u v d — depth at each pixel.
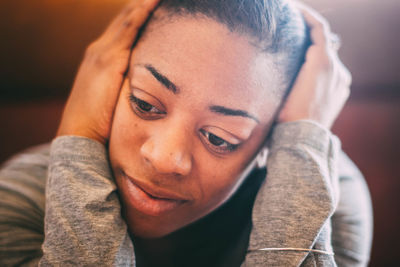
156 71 0.62
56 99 1.52
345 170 0.93
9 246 0.67
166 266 0.84
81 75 0.73
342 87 0.79
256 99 0.65
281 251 0.61
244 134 0.67
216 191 0.70
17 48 1.46
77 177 0.64
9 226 0.69
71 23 1.44
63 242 0.59
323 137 0.70
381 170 1.35
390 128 1.37
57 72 1.49
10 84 1.50
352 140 1.39
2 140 1.49
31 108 1.51
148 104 0.65
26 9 1.43
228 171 0.69
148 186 0.66
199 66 0.61
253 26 0.62
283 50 0.67
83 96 0.71
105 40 0.72
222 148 0.67
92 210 0.60
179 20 0.63
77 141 0.67
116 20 0.73
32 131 1.49
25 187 0.77
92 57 0.72
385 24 1.30
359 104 1.39
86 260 0.58
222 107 0.63
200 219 0.81
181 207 0.69
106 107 0.69
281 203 0.64
